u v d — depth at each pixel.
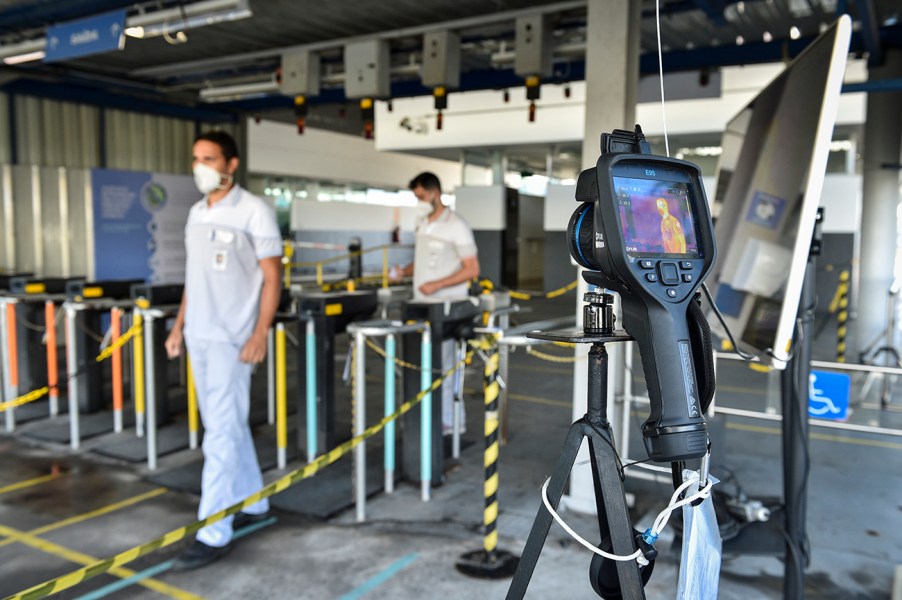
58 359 7.86
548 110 12.71
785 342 1.89
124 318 6.03
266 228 3.32
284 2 5.98
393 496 4.11
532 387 7.16
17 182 8.87
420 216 5.18
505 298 5.38
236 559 3.32
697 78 11.03
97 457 4.80
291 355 8.48
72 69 8.84
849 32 1.83
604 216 1.28
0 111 8.91
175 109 10.40
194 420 4.96
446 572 3.18
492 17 6.30
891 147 8.15
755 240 2.48
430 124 13.96
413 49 7.45
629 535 1.37
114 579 3.14
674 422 1.29
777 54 7.22
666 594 3.00
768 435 5.50
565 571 3.18
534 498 4.09
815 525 3.79
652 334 1.30
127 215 9.13
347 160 20.36
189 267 3.30
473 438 5.31
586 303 1.44
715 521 1.42
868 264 8.38
